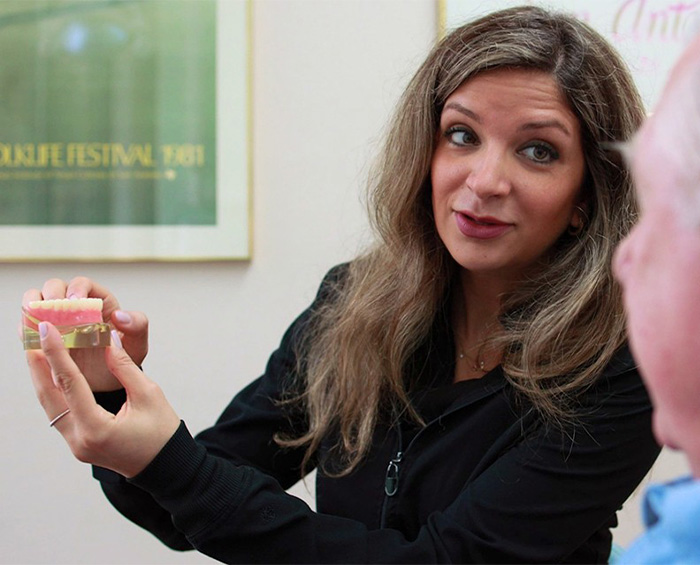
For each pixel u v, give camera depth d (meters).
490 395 0.91
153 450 0.75
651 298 0.33
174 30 1.55
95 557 1.62
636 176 0.35
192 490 0.76
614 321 0.86
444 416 0.92
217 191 1.56
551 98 0.82
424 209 0.98
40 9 1.56
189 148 1.56
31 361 0.79
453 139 0.88
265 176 1.57
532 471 0.82
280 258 1.58
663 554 0.32
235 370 1.59
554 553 0.81
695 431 0.33
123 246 1.57
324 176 1.56
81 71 1.56
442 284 0.99
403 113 0.96
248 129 1.55
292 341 1.12
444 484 0.90
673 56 1.46
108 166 1.57
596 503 0.83
